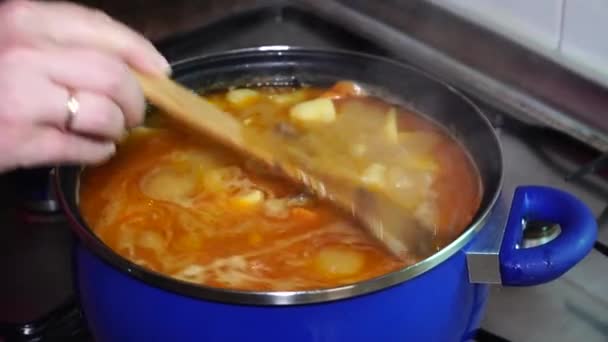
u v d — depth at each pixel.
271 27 1.17
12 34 0.78
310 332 0.74
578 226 0.80
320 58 0.95
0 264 0.94
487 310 0.90
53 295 0.92
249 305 0.72
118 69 0.78
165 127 0.92
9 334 0.88
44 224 0.98
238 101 0.94
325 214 0.84
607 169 1.00
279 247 0.82
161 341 0.76
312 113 0.93
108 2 1.13
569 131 1.03
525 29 1.07
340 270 0.80
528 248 0.79
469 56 1.10
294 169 0.85
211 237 0.83
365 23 1.16
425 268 0.74
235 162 0.89
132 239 0.83
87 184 0.87
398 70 0.93
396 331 0.75
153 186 0.87
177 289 0.73
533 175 1.00
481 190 0.84
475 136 0.88
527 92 1.07
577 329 0.88
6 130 0.76
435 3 1.12
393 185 0.87
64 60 0.76
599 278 0.92
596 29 1.02
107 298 0.77
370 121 0.93
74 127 0.77
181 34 1.15
